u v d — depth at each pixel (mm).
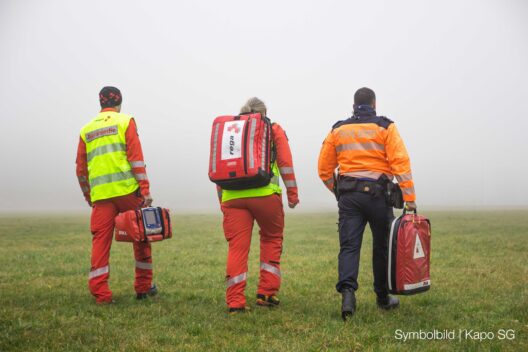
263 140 5105
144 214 5359
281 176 5320
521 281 6859
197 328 4520
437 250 10500
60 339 4191
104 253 5559
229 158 5035
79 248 11773
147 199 5605
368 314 4973
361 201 5016
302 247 11484
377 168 5074
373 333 4348
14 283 6934
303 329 4484
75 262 9195
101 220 5582
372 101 5312
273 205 5254
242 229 5242
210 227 19812
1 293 6152
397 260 4785
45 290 6371
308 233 15828
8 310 5152
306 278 7191
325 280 7023
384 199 5023
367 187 4996
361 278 7180
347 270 4938
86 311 5172
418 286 4824
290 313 5055
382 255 5203
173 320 4816
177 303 5621
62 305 5492
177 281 7086
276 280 5438
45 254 10375
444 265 8383
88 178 5938
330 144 5293
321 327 4551
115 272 7895
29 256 10039
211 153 5168
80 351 3932
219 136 5148
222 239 13961
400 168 4930
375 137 5082
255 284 6902
